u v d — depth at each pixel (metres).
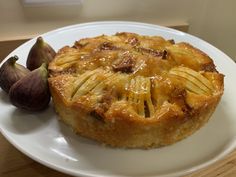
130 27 0.35
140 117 0.23
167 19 0.43
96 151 0.24
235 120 0.27
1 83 0.26
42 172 0.25
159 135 0.24
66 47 0.29
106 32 0.34
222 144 0.25
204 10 0.44
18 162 0.25
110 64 0.27
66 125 0.26
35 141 0.24
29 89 0.25
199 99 0.25
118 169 0.23
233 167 0.26
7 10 0.35
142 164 0.23
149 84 0.25
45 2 0.36
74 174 0.22
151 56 0.27
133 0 0.40
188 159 0.24
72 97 0.25
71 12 0.38
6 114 0.26
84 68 0.27
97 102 0.24
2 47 0.36
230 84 0.30
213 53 0.33
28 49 0.31
